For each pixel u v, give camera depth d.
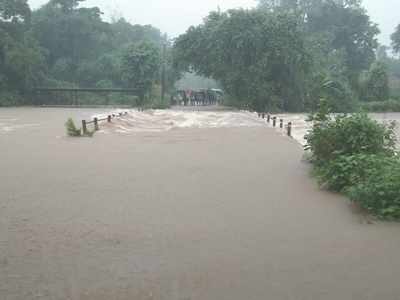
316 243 6.82
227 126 25.23
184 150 15.71
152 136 19.92
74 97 47.56
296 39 38.19
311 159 12.82
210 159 13.88
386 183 8.15
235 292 5.35
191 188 10.13
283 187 10.23
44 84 48.06
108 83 52.31
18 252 6.48
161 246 6.70
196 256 6.34
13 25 46.34
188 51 40.22
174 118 30.52
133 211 8.38
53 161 13.44
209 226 7.57
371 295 5.28
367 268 5.97
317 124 11.84
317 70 40.88
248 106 38.91
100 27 57.88
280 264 6.09
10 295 5.26
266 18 38.50
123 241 6.89
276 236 7.11
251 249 6.59
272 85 38.84
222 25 38.69
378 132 11.12
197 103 49.34
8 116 31.92
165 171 11.97
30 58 45.03
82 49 56.38
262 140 18.67
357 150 10.84
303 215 8.16
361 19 63.66
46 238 7.02
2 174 11.59
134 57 45.97
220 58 38.94
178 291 5.37
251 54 38.72
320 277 5.72
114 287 5.45
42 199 9.21
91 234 7.18
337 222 7.77
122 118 27.56
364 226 7.55
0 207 8.64
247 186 10.33
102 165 12.78
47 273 5.82
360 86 52.19
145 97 45.75
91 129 21.78
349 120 11.27
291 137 19.80
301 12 41.38
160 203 8.91
